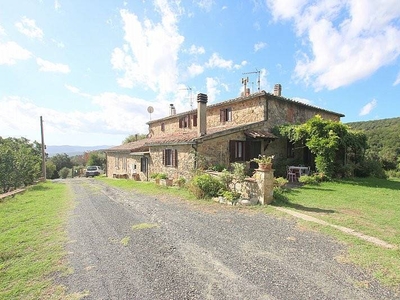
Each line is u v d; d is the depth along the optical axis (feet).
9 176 47.88
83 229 19.63
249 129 45.65
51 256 14.48
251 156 47.14
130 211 25.62
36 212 25.96
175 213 23.90
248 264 12.80
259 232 17.67
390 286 10.39
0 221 22.39
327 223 19.29
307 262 12.81
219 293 10.30
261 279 11.30
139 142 82.38
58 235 18.22
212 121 58.70
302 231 17.66
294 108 55.26
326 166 42.50
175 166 47.96
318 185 38.37
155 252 14.69
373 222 19.58
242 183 28.68
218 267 12.59
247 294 10.15
